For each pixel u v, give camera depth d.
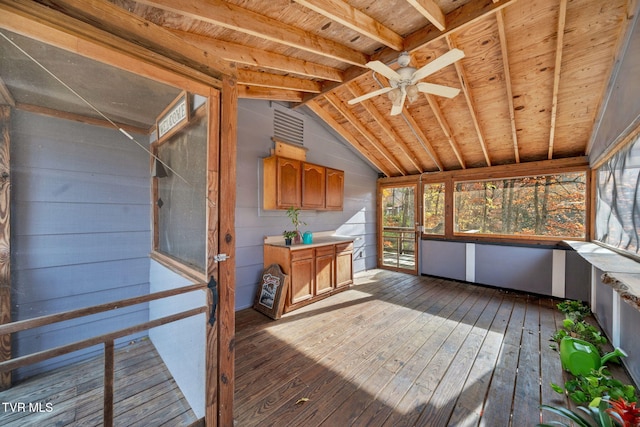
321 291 3.98
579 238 3.94
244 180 3.63
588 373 2.02
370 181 6.13
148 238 2.08
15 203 1.55
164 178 1.93
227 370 1.53
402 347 2.59
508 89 3.09
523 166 4.46
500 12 2.22
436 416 1.72
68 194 1.73
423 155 5.26
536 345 2.64
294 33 2.29
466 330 2.97
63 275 1.73
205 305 1.47
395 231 6.06
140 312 1.95
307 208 4.08
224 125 1.49
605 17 2.19
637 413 1.03
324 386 2.02
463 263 5.03
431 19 2.16
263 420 1.69
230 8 1.91
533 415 1.73
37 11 0.95
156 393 1.71
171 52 1.28
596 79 2.77
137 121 1.82
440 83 3.35
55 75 1.24
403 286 4.76
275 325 3.09
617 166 2.66
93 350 1.71
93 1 1.05
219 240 1.48
